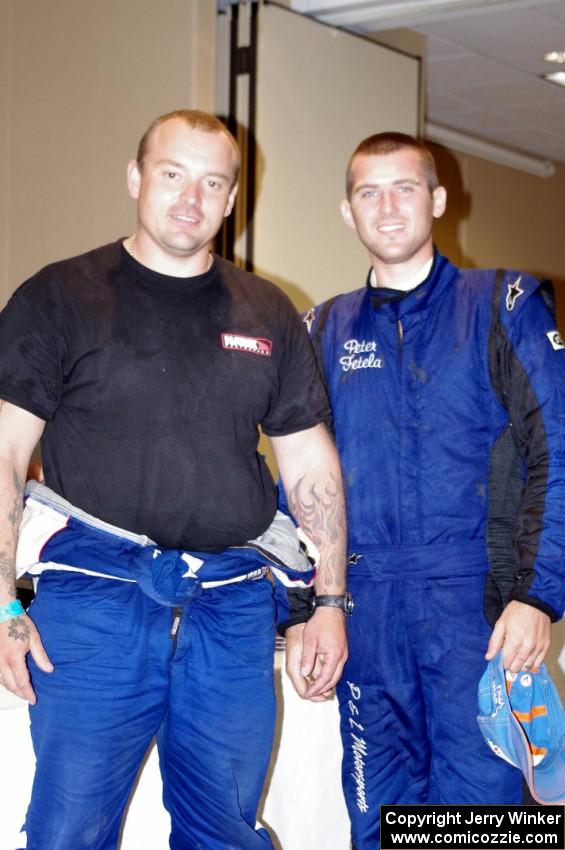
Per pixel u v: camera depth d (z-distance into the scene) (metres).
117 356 1.64
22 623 1.57
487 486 1.92
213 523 1.69
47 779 1.60
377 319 2.01
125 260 1.71
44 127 4.33
